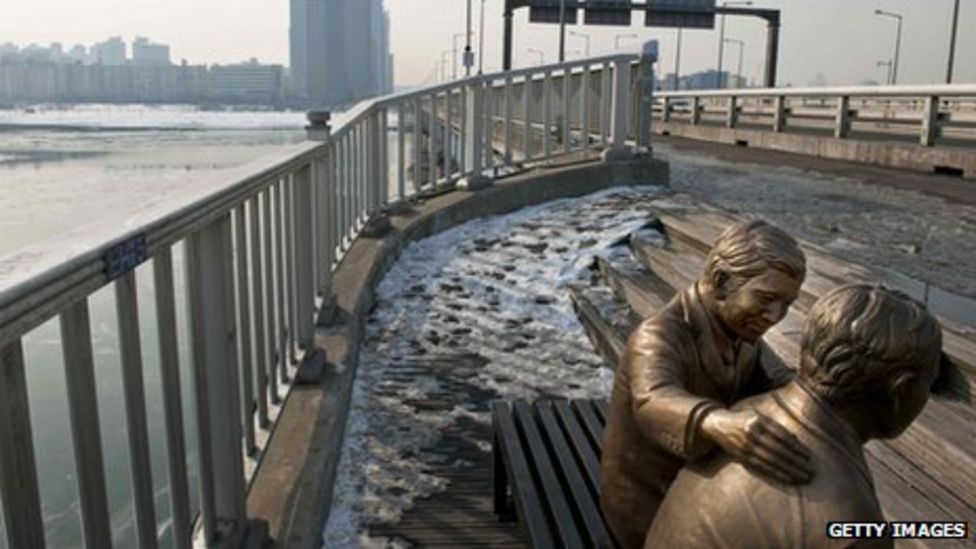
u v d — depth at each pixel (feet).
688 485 4.92
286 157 11.50
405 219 22.88
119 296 5.61
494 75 26.37
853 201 24.75
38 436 16.10
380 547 9.52
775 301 5.29
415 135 25.21
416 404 13.51
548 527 8.33
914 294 13.14
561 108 33.45
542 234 22.90
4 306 3.90
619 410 5.97
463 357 15.67
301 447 10.34
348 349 13.99
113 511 15.98
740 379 5.78
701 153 46.85
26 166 97.40
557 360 15.69
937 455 9.08
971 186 29.04
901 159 37.32
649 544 5.14
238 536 8.15
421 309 18.10
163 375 6.54
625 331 15.71
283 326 11.96
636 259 20.08
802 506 4.36
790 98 54.29
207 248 7.77
